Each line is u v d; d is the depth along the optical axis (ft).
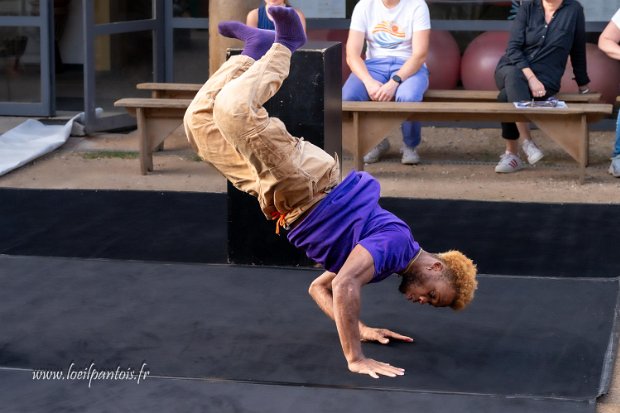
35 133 35.22
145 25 37.83
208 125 16.19
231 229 22.03
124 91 37.60
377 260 15.52
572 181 29.25
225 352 17.12
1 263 22.04
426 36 30.96
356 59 31.17
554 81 30.09
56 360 16.79
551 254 22.54
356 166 29.19
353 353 16.19
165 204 27.07
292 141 15.75
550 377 16.10
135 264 22.00
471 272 16.07
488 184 28.96
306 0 37.45
